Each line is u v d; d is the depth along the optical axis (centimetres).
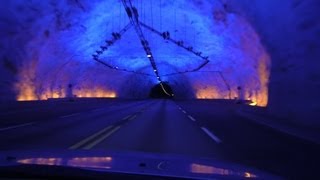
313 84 1844
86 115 2962
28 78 3784
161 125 2098
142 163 608
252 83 4559
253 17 2822
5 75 3300
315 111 1786
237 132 1753
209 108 4434
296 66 2078
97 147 1236
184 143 1362
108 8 3916
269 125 2136
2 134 1589
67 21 3741
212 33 4181
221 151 1180
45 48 3841
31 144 1277
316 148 1266
